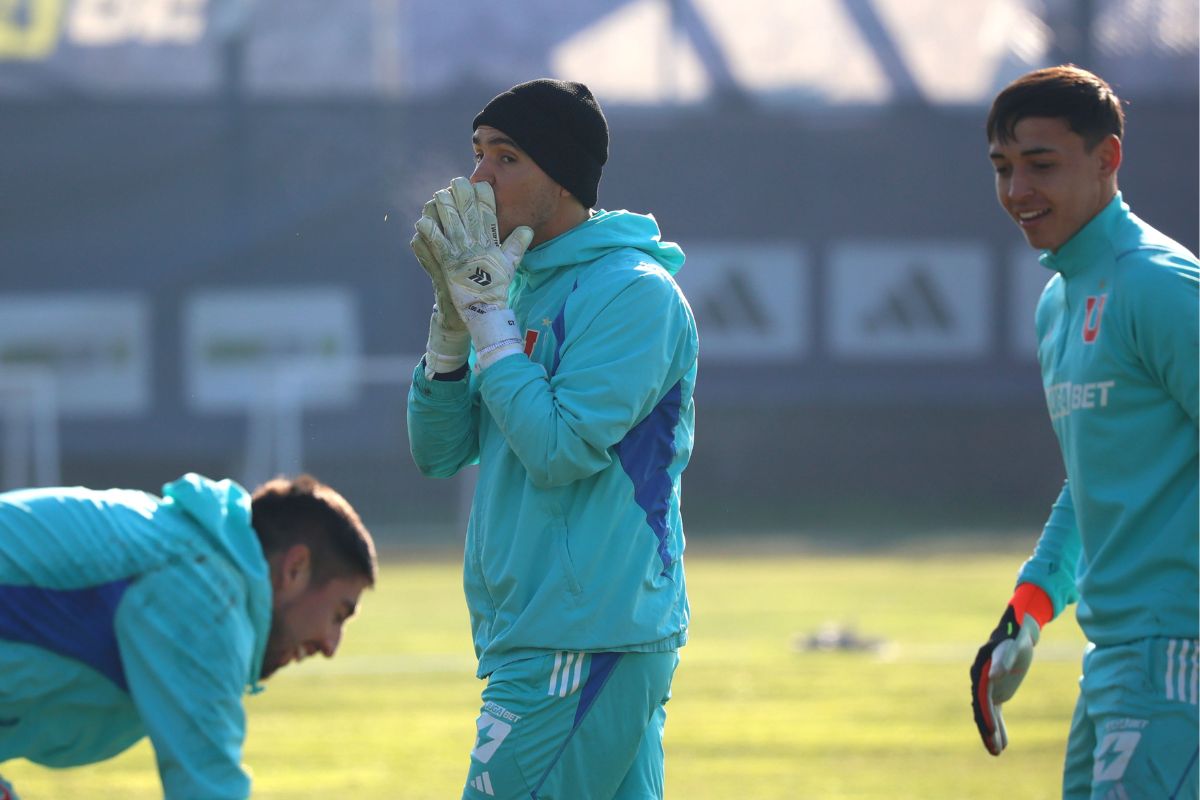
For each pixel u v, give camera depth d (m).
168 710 9.00
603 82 81.25
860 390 81.88
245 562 9.30
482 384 11.42
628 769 11.79
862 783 21.47
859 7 82.44
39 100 76.00
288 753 23.98
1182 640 10.95
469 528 12.22
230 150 77.44
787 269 81.81
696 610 44.16
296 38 78.19
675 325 11.72
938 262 82.50
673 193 81.25
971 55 83.19
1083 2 82.69
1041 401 82.50
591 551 11.37
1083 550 11.68
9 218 75.62
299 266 77.56
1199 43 82.81
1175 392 10.81
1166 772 10.91
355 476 76.19
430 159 79.00
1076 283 11.59
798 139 82.00
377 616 43.28
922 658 34.56
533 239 12.15
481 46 79.94
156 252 76.56
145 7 76.94
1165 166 82.94
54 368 75.69
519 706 11.45
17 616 9.08
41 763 9.77
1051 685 30.28
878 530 73.25
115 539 9.18
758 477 81.31
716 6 81.94
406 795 20.88
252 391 76.56
